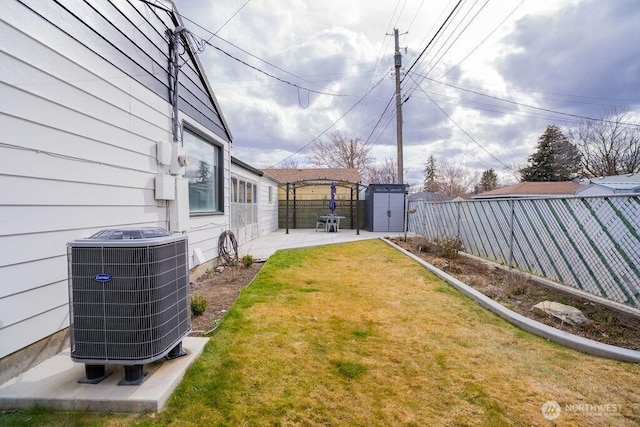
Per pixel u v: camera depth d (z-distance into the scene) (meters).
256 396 2.00
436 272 5.50
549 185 21.45
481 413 1.88
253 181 10.27
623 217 3.77
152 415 1.80
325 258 7.10
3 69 1.94
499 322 3.32
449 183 32.88
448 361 2.49
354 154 30.27
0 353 1.91
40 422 1.71
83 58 2.62
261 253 7.44
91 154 2.71
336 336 2.92
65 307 2.41
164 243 2.03
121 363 1.89
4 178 1.94
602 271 4.05
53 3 2.31
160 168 3.92
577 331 2.98
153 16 3.80
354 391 2.08
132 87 3.35
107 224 2.92
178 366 2.20
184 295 2.35
